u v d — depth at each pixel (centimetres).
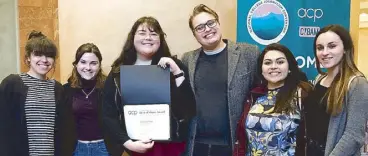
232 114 217
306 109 193
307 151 191
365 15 557
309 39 285
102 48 306
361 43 580
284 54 202
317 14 284
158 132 202
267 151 193
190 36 313
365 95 171
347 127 173
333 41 182
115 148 215
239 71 220
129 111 203
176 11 310
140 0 306
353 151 172
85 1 302
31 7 296
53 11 299
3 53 301
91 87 243
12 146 205
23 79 211
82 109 238
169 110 201
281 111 193
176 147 209
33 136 208
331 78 189
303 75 215
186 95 208
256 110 202
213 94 221
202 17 218
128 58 214
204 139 224
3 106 204
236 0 296
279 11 281
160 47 213
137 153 208
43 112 211
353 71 179
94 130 239
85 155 238
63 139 221
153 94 201
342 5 284
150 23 205
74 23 302
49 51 214
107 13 304
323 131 185
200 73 227
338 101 175
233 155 212
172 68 203
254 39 282
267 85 210
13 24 299
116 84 207
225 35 314
